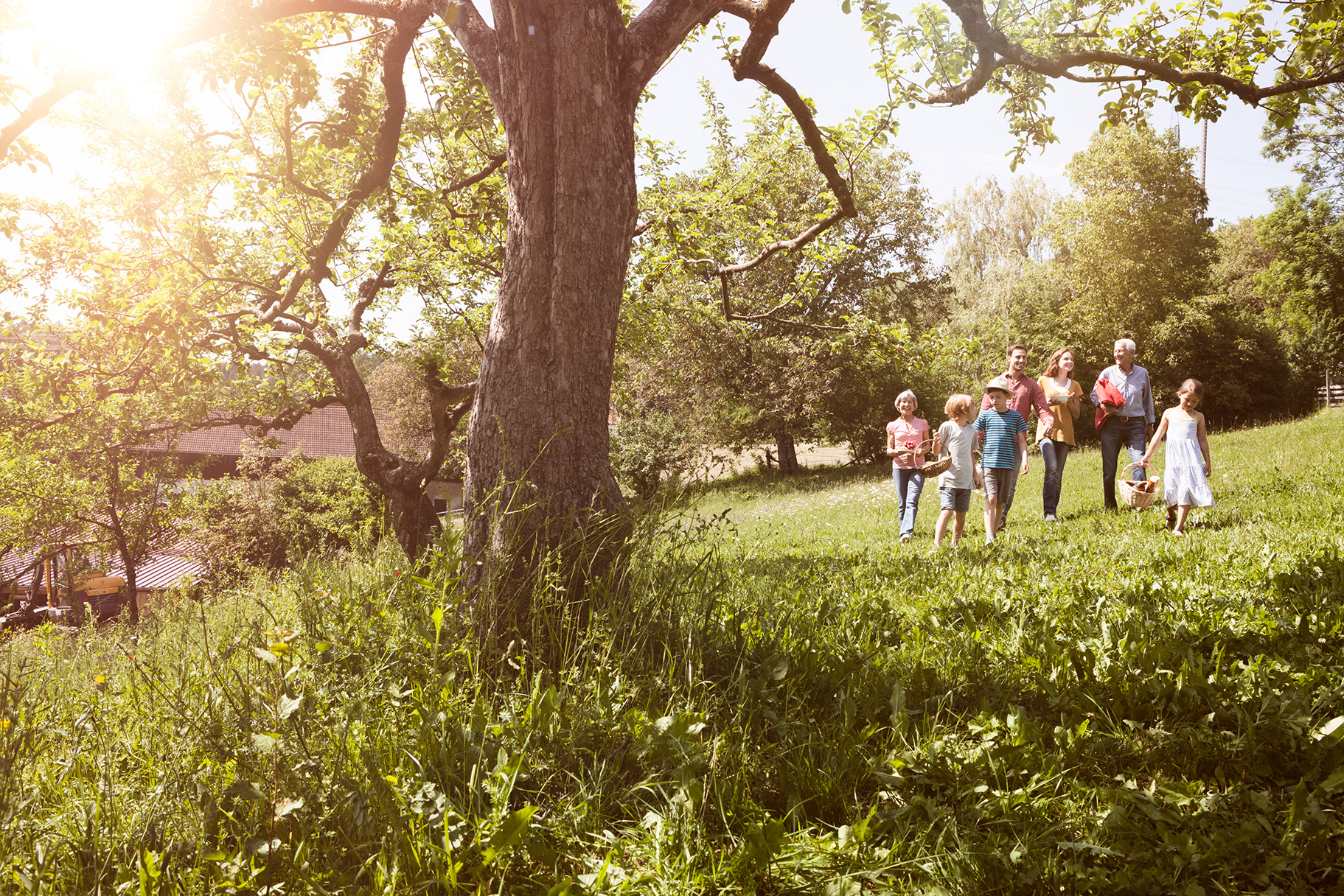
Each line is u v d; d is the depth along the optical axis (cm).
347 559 507
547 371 382
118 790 261
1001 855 208
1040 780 249
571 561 359
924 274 3584
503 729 273
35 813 254
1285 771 247
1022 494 1298
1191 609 418
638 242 1214
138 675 410
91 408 1415
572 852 233
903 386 3189
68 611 1620
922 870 212
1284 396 3581
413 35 627
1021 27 677
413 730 262
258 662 303
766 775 271
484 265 1115
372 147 763
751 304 2948
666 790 252
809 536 1162
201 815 234
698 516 406
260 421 1488
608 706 285
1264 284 3756
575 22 378
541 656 318
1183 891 191
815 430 3272
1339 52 653
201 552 2656
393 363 4519
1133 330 3334
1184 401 735
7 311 1159
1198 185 3403
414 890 208
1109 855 212
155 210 968
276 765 235
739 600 430
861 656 361
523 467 375
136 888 206
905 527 952
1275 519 707
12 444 1608
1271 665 320
